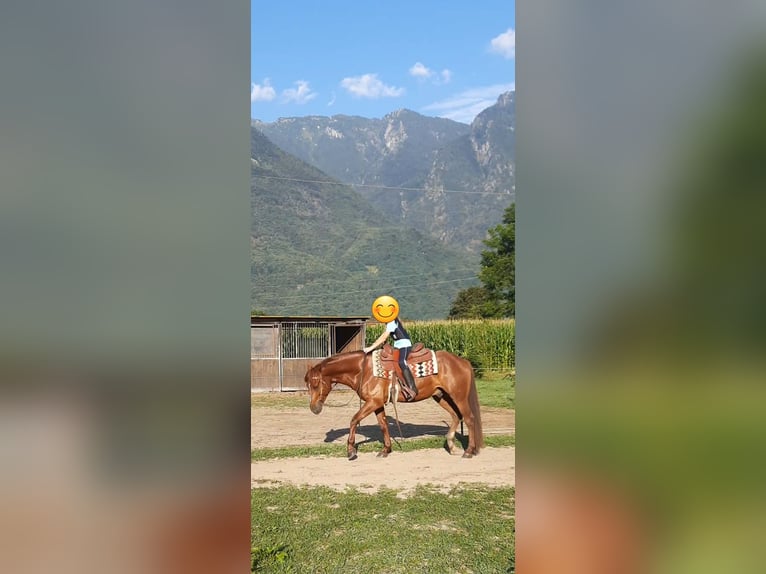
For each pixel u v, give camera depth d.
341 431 12.52
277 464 9.37
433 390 9.81
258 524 6.41
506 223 52.53
